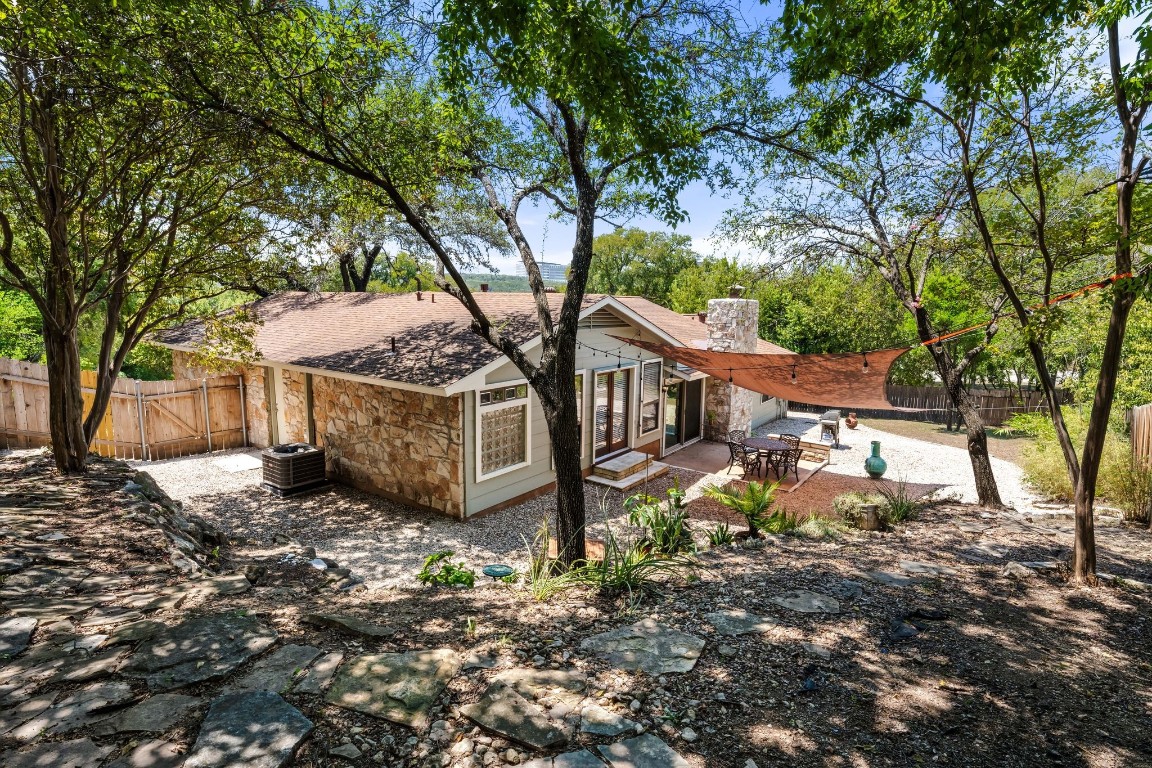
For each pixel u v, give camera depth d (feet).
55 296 23.61
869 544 23.08
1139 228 16.63
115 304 27.53
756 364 33.30
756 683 11.12
